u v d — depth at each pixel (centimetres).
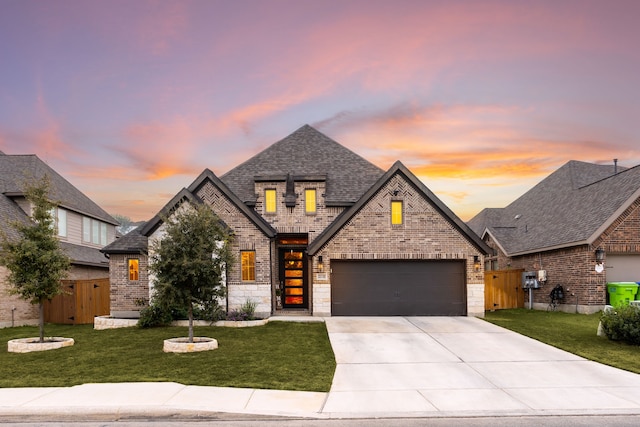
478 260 2023
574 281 2155
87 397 909
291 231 2228
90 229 3072
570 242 2142
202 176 2042
